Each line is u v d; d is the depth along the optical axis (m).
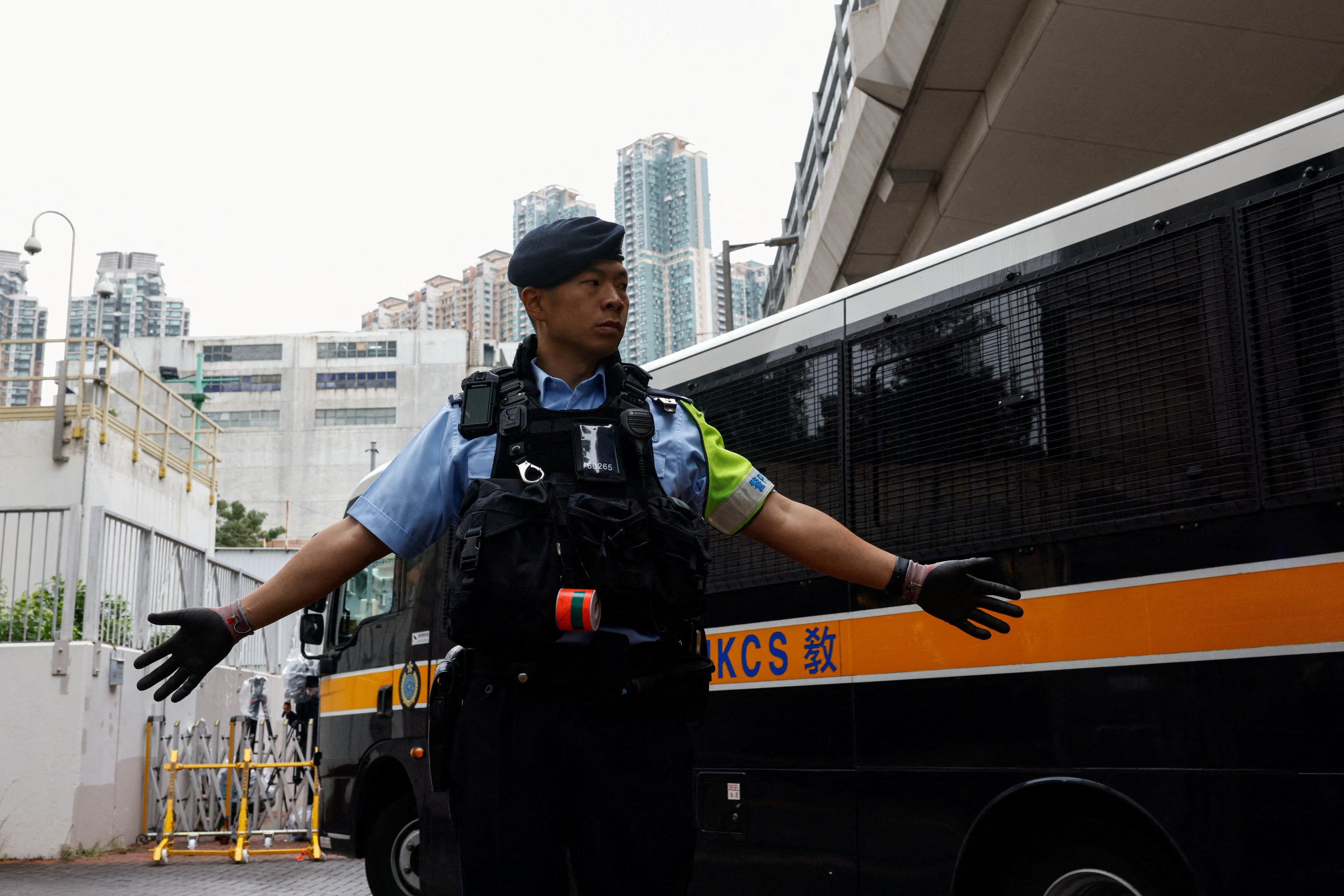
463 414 2.07
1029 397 4.11
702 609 2.02
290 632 16.75
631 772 1.90
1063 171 13.81
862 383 4.80
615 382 2.12
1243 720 3.33
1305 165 3.44
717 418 5.51
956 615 2.05
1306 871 3.14
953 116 13.34
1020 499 4.06
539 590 1.86
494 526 1.91
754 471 2.15
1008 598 2.04
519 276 2.12
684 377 5.77
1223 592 3.44
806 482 4.97
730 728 4.96
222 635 1.94
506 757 1.89
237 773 11.62
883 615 4.41
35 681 10.21
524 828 1.88
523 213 141.25
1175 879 3.51
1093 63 11.25
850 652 4.52
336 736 7.43
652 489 2.01
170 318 137.12
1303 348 3.36
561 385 2.11
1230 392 3.52
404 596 6.91
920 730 4.20
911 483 4.50
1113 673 3.67
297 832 10.66
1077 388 3.96
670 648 1.98
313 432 103.56
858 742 4.42
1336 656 3.16
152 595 12.10
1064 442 3.97
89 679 10.30
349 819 7.07
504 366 2.14
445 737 2.03
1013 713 3.92
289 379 104.44
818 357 5.04
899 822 4.22
